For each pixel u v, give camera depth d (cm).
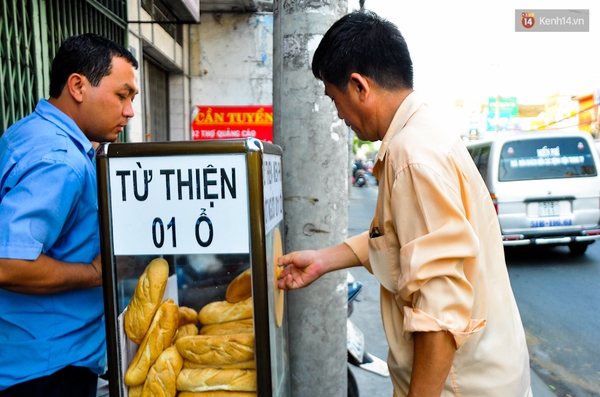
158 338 114
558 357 350
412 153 103
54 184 120
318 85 186
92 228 137
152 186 110
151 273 114
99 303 143
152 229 111
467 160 111
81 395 143
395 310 121
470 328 102
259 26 763
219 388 116
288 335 179
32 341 130
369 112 119
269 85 773
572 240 592
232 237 110
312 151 188
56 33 343
